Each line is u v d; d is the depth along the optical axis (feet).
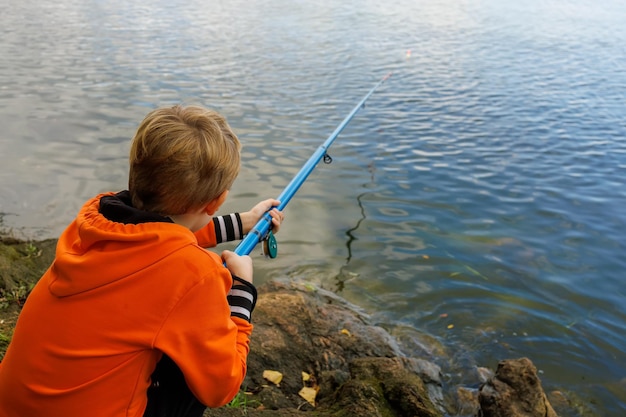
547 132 25.48
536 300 13.89
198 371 4.50
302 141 22.80
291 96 28.73
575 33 52.19
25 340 4.52
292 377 10.11
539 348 12.38
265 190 18.44
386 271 14.76
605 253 16.02
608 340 12.72
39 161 19.71
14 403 4.50
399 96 29.91
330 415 8.41
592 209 18.49
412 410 8.78
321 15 55.83
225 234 6.62
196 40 41.16
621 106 29.68
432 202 18.47
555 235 16.85
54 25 45.21
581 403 10.98
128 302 4.37
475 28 52.75
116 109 25.38
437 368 11.14
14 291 11.23
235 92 28.86
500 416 9.37
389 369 9.50
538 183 20.20
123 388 4.42
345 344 11.38
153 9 55.26
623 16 64.13
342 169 20.53
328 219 17.11
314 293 13.56
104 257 4.38
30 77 29.91
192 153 4.55
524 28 53.83
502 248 16.03
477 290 14.15
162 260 4.40
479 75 35.24
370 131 24.52
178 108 4.85
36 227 15.56
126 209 4.54
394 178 20.06
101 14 51.42
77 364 4.35
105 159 20.15
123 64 33.37
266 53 38.11
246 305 5.25
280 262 14.94
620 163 22.17
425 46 43.37
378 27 50.67
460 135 24.63
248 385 9.61
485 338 12.54
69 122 23.50
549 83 34.06
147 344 4.37
